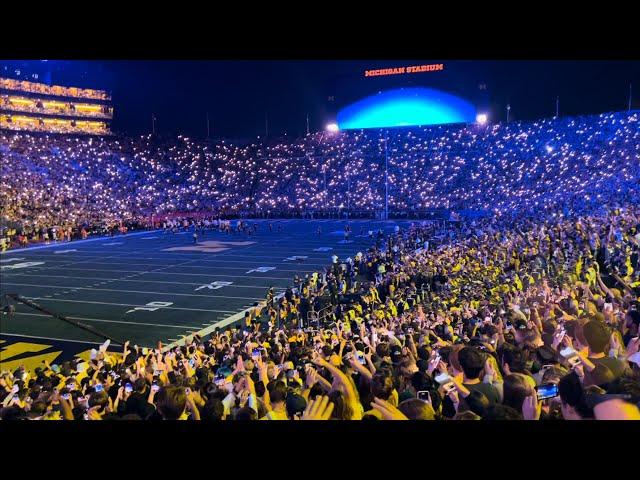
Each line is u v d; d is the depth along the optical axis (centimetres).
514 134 7025
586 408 320
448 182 6706
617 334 485
